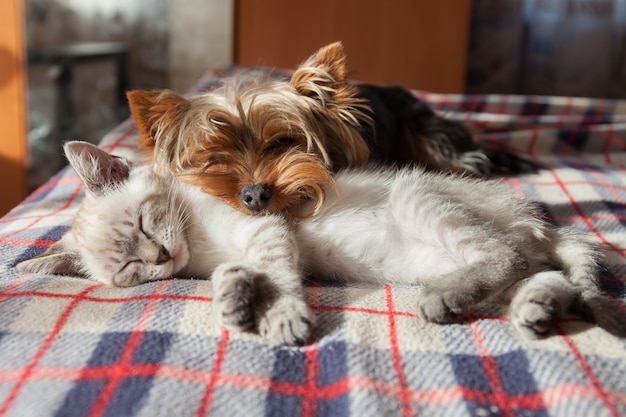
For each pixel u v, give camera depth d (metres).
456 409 0.27
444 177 0.45
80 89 1.01
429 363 0.30
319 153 0.45
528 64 1.13
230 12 1.01
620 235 0.47
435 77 0.98
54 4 1.00
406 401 0.28
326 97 0.47
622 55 1.10
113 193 0.41
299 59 0.98
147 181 0.41
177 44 1.07
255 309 0.33
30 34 0.96
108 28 1.05
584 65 1.11
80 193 0.53
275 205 0.41
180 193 0.41
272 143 0.44
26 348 0.30
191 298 0.35
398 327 0.33
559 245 0.40
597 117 0.76
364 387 0.28
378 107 0.57
